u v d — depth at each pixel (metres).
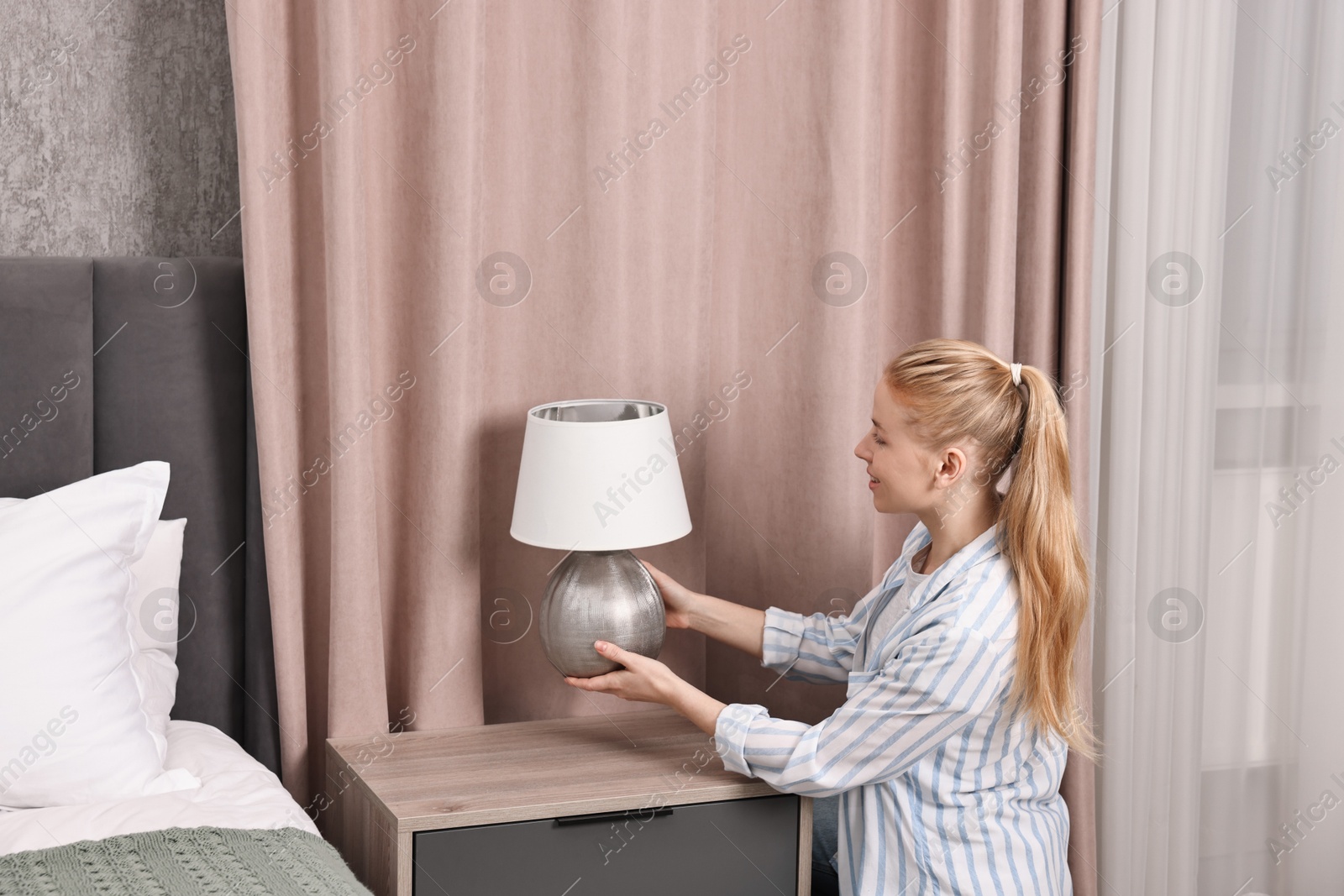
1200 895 1.92
